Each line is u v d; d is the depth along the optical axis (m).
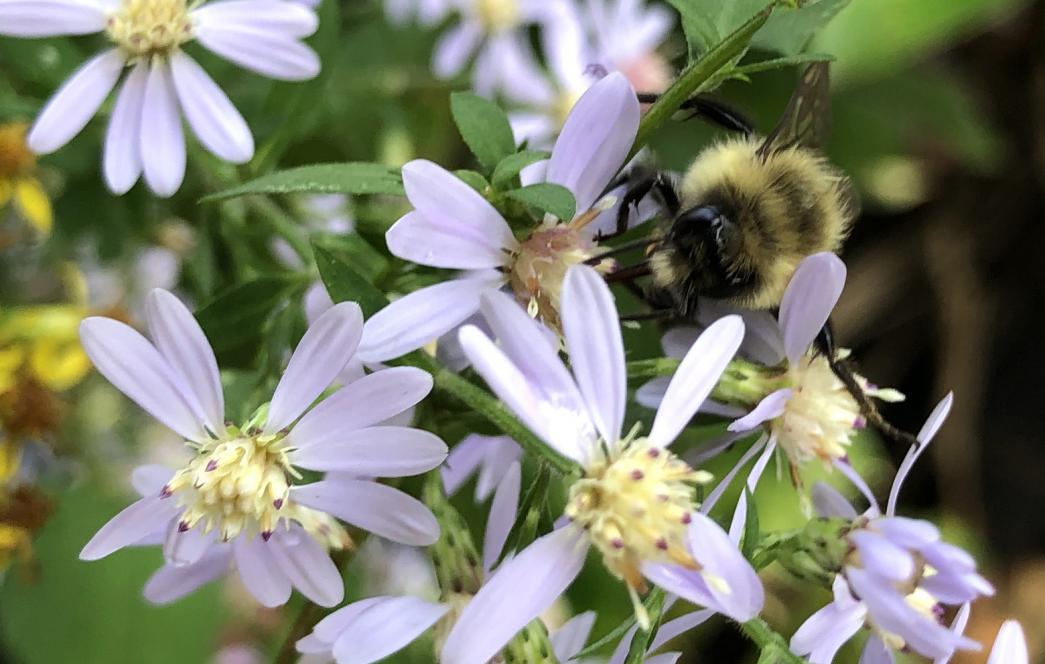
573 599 0.18
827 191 0.16
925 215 0.27
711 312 0.15
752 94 0.19
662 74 0.19
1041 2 0.26
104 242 0.17
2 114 0.16
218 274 0.17
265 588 0.15
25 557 0.17
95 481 0.18
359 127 0.19
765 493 0.19
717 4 0.14
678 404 0.14
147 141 0.15
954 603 0.14
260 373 0.15
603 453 0.14
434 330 0.14
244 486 0.14
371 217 0.16
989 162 0.24
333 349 0.14
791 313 0.15
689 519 0.14
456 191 0.14
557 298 0.15
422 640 0.16
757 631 0.14
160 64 0.15
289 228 0.16
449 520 0.15
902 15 0.20
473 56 0.19
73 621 0.18
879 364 0.27
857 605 0.14
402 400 0.14
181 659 0.18
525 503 0.15
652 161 0.16
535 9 0.19
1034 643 0.24
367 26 0.19
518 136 0.19
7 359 0.16
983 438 0.27
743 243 0.15
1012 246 0.27
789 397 0.15
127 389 0.14
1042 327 0.27
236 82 0.16
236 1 0.16
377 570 0.18
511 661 0.14
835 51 0.20
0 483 0.17
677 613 0.16
